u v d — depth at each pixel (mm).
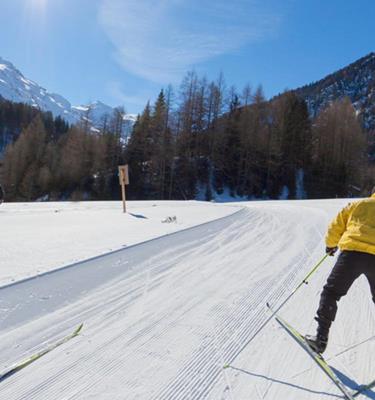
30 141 49750
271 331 3336
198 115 43094
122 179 13469
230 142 43531
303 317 3689
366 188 48312
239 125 43656
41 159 48438
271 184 43531
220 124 43125
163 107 42812
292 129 45344
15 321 3387
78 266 5285
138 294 4227
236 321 3535
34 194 45188
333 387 2486
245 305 3973
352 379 2576
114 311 3703
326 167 46594
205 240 7559
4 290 4176
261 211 14383
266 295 4312
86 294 4164
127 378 2521
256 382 2523
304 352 2953
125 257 5898
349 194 47094
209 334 3236
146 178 42750
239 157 43250
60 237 7535
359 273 2729
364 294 4359
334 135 47594
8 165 48531
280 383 2518
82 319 3482
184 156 41531
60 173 45469
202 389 2422
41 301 3904
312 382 2537
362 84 127938
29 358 2736
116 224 9781
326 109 53094
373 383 2438
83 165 45500
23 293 4113
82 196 43094
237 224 10102
